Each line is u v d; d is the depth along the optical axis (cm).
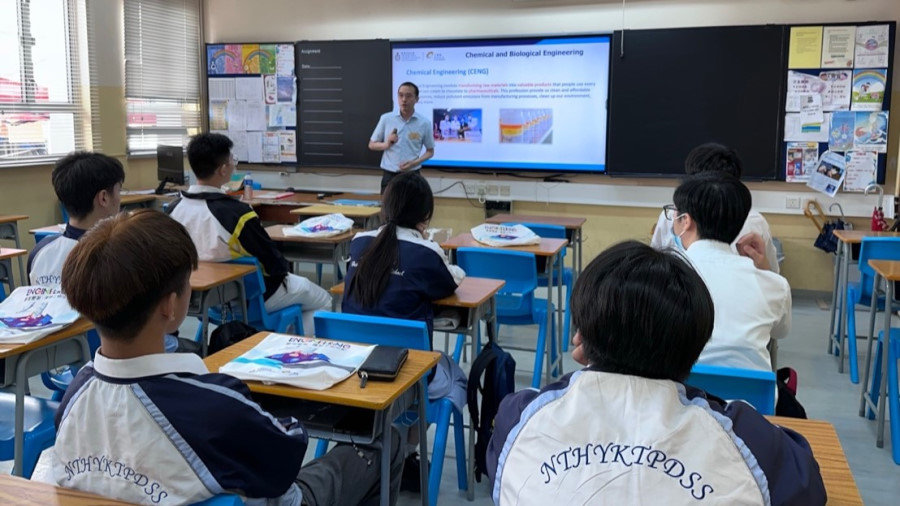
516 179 629
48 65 565
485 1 624
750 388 169
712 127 565
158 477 117
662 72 571
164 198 596
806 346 450
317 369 175
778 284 193
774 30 542
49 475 188
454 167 642
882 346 325
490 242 372
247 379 170
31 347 199
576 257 502
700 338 99
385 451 180
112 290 113
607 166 598
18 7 534
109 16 611
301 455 133
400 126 595
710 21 566
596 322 99
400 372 183
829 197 552
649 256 103
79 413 120
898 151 532
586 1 594
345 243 443
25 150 549
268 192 636
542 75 605
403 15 650
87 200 250
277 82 685
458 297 271
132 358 118
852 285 411
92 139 602
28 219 552
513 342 447
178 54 692
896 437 293
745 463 93
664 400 95
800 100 544
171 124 694
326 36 678
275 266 342
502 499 99
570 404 98
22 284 505
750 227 272
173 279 119
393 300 253
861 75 531
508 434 103
